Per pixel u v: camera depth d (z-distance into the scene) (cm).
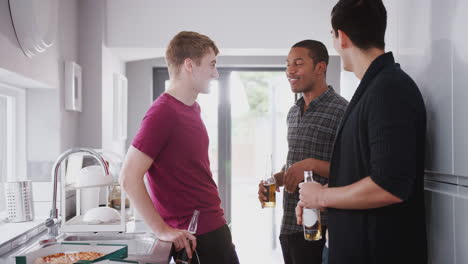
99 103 323
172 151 161
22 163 265
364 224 132
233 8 339
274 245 473
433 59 144
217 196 177
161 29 336
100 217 191
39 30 225
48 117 272
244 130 700
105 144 332
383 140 120
